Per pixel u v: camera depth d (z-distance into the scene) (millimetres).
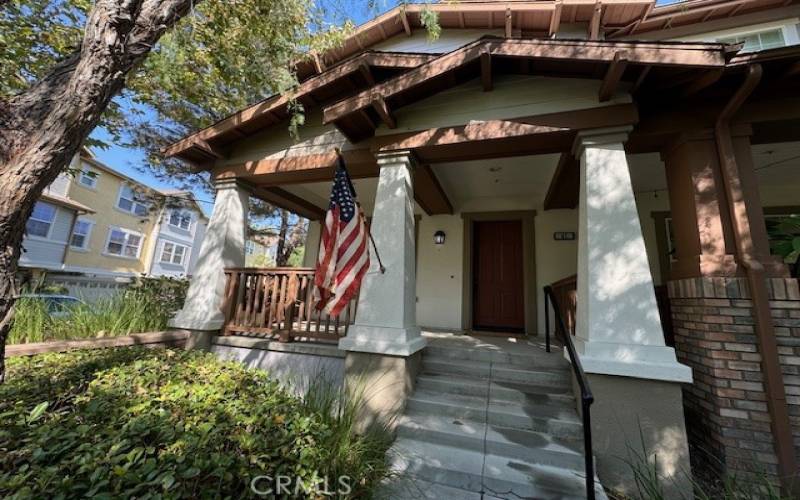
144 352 3719
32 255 12070
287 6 4402
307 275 4328
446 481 2584
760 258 2854
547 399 3271
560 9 5445
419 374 3861
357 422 3344
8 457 1635
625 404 2770
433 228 6676
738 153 3047
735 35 5410
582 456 2662
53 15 4812
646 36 5734
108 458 1643
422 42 6434
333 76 4199
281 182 5270
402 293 3625
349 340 3600
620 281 2967
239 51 4930
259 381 3254
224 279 4840
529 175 5266
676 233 3350
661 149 3580
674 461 2598
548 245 5992
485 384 3535
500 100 3686
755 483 2535
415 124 3959
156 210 8656
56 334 3955
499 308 6230
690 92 3109
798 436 2568
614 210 3102
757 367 2723
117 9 2172
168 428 1983
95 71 2152
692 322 3115
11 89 4527
